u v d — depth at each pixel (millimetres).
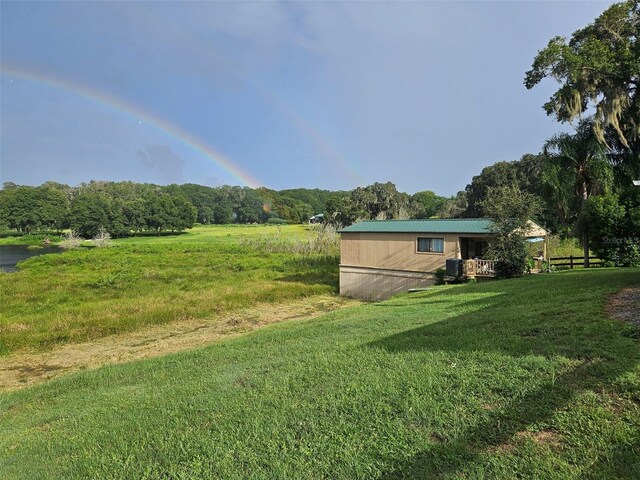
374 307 11570
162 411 4430
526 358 4195
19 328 13945
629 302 6191
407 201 72750
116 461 3447
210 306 17703
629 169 19422
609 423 2891
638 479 2348
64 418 5066
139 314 15922
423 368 4457
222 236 73188
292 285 23531
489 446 2875
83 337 13461
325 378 4656
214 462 3188
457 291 12414
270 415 3854
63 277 25750
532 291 9297
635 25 18328
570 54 17938
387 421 3410
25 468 3674
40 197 83500
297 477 2844
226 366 6281
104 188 112438
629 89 18000
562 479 2432
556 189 19938
